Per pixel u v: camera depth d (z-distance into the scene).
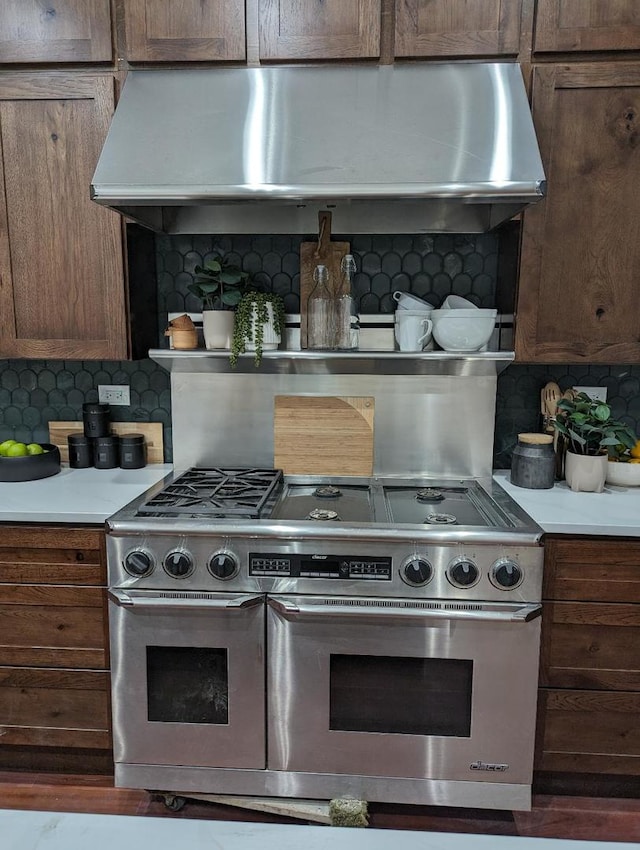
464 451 2.15
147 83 1.75
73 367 2.28
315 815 1.68
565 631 1.68
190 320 2.01
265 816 1.77
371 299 2.15
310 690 1.66
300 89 1.71
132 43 1.76
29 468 2.04
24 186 1.87
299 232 2.08
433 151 1.57
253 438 2.19
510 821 1.75
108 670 1.78
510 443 2.21
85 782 1.89
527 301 1.83
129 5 1.75
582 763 1.74
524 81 1.72
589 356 1.84
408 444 2.16
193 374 2.17
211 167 1.57
